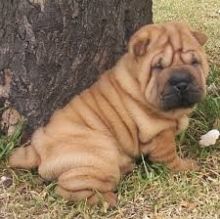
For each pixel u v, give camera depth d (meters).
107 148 1.13
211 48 1.92
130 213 1.11
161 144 1.18
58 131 1.15
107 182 1.11
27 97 1.26
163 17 2.27
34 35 1.22
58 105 1.27
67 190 1.09
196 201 1.13
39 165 1.16
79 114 1.17
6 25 1.23
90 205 1.09
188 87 1.09
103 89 1.19
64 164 1.10
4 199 1.15
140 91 1.15
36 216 1.10
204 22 2.23
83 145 1.12
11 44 1.24
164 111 1.14
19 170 1.21
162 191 1.15
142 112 1.16
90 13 1.25
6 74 1.26
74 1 1.22
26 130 1.28
